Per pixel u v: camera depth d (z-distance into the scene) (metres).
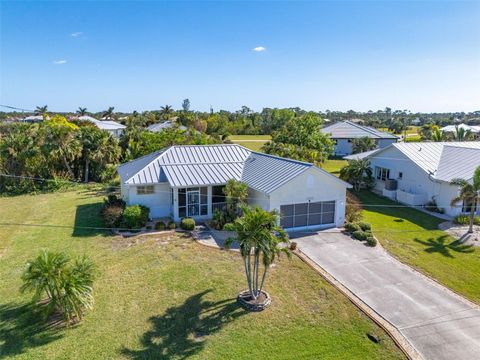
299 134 50.19
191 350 13.01
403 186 35.66
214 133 91.38
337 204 26.69
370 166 40.91
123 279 18.17
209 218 27.89
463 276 18.80
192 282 17.91
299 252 21.77
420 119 169.88
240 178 28.67
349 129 67.44
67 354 12.78
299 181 25.08
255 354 12.84
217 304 15.98
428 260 20.80
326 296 16.69
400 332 14.05
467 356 12.70
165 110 135.75
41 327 14.31
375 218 29.39
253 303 15.70
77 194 37.47
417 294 16.92
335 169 50.56
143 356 12.71
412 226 27.09
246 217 15.28
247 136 99.94
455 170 30.69
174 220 27.00
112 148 44.16
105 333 13.94
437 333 13.98
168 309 15.58
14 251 21.89
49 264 14.38
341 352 12.98
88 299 14.77
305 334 13.96
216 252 21.58
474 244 23.25
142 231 25.02
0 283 17.83
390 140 63.84
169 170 28.08
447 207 30.22
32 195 37.56
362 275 18.83
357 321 14.77
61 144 41.09
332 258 20.97
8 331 14.03
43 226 26.41
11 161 39.22
